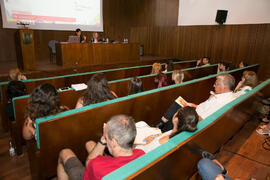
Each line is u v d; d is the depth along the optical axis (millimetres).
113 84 3047
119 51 6953
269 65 6605
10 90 2373
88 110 1786
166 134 1433
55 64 6453
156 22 9672
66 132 1716
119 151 1063
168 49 9453
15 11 7141
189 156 1341
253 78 2709
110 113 1995
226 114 1691
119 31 10523
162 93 2566
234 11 7133
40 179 1723
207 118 1527
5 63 6906
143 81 3615
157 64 4254
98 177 971
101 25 9523
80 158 1929
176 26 8953
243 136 2455
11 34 7328
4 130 3129
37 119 1560
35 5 7523
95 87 2080
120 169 909
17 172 2189
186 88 3031
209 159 1109
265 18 6477
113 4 9953
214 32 7777
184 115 1276
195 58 8539
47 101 1652
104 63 6598
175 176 1277
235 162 1959
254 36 6797
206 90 3697
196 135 1265
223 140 1955
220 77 2213
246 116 2488
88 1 8859
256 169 1865
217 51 7820
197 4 8062
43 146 1620
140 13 10266
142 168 930
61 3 8117
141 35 10484
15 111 2229
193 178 1554
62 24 8312
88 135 1898
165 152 1064
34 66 5414
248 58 7055
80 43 5969
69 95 2680
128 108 2164
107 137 1088
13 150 2521
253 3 6648
